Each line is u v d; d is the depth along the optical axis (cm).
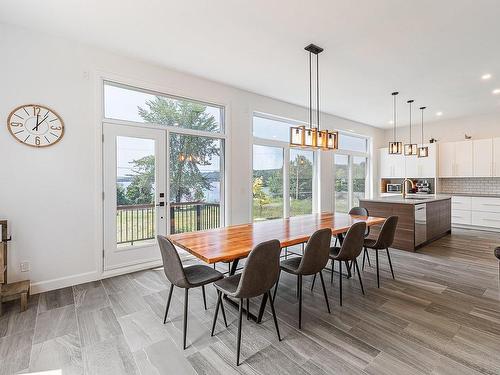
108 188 323
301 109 548
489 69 364
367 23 257
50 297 268
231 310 244
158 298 266
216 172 431
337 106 549
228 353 183
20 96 267
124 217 337
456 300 258
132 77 335
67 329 212
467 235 541
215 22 259
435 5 229
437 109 573
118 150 331
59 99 288
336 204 652
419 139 729
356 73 379
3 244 243
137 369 169
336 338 199
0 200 259
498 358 175
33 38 273
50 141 283
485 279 311
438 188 675
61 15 248
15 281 267
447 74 382
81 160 302
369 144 754
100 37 287
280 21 256
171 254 187
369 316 230
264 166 504
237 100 445
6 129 261
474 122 634
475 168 610
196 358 178
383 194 764
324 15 246
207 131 414
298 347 189
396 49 308
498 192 614
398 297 266
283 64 351
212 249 201
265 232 262
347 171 690
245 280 172
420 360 174
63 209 292
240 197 451
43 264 281
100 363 174
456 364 170
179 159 389
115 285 298
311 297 268
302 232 262
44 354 182
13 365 172
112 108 331
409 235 428
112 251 327
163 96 373
